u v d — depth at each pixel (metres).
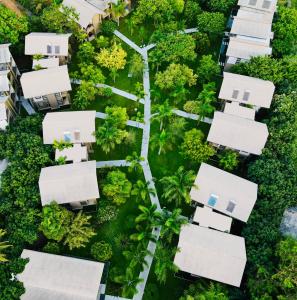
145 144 64.06
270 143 58.69
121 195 55.97
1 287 44.75
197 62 74.94
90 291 46.62
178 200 54.16
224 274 47.84
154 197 58.62
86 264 49.09
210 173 55.22
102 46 74.38
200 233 50.56
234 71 70.25
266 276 46.09
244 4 77.44
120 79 72.31
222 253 48.00
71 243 50.38
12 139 57.72
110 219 55.59
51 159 58.94
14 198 53.19
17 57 72.69
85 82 66.44
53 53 69.19
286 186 54.38
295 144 57.88
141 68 71.25
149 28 79.88
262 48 70.25
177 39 70.56
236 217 52.81
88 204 56.69
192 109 64.88
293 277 44.44
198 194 54.16
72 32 73.94
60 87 64.56
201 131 64.62
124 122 63.34
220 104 68.75
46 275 47.56
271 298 44.47
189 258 48.50
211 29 74.62
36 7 76.75
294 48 71.75
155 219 51.41
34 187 53.62
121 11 76.88
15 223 50.66
